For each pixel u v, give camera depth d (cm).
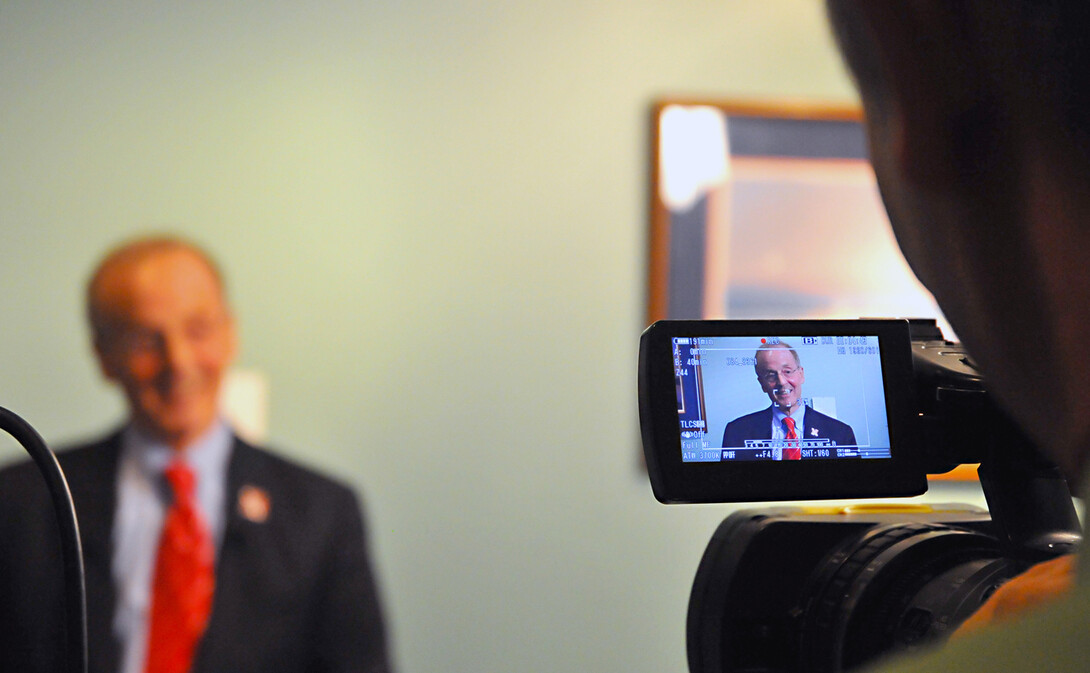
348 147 232
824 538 66
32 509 202
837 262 242
